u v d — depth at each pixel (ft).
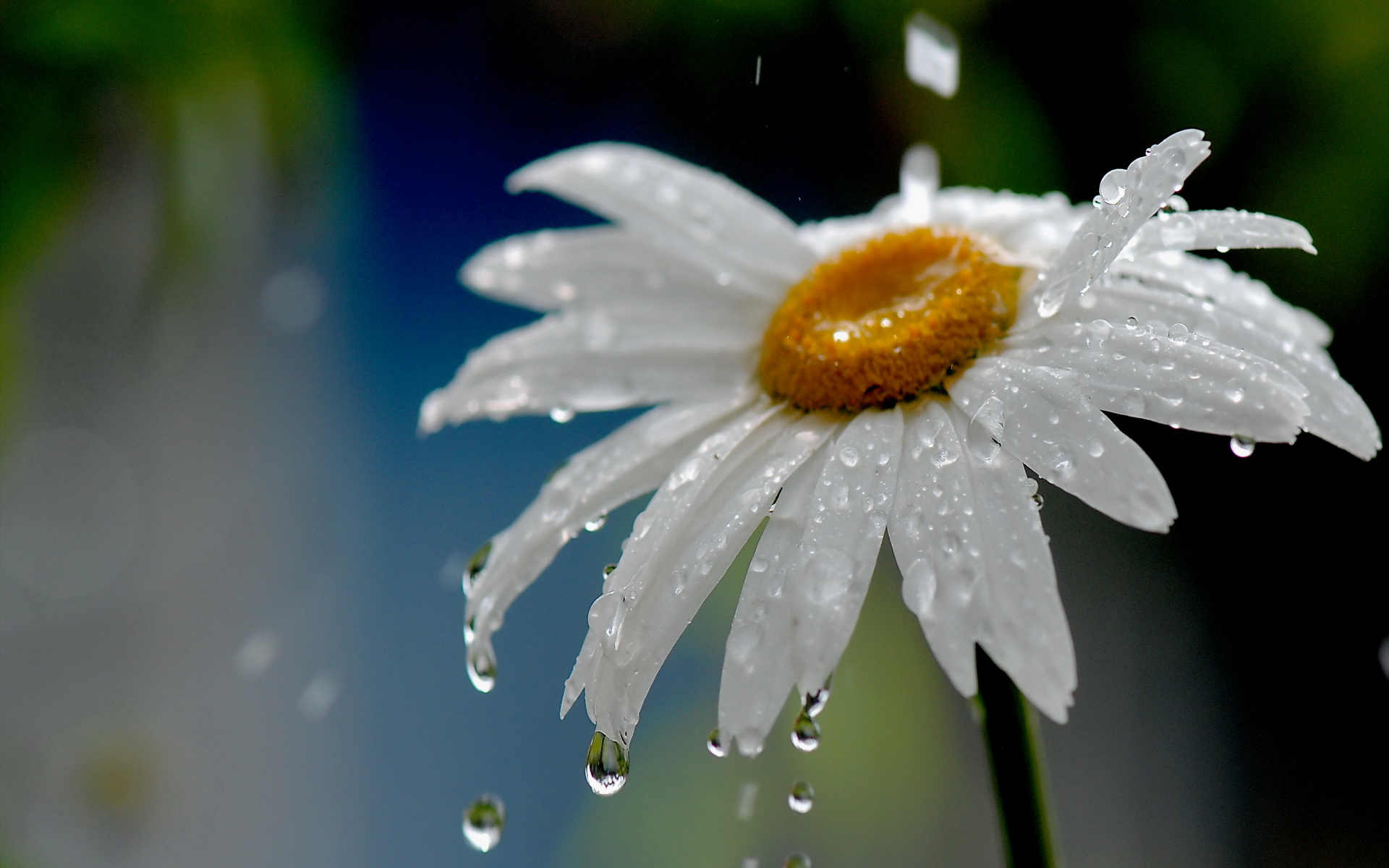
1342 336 1.07
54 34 1.01
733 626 0.74
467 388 0.84
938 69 0.95
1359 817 1.18
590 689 0.74
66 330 1.22
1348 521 1.18
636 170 0.86
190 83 1.07
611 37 1.16
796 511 0.75
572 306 0.85
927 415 0.76
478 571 0.79
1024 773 0.74
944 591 0.73
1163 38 1.04
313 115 1.17
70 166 1.05
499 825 0.77
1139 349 0.75
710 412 0.80
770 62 1.11
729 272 0.85
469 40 1.20
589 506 0.78
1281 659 1.23
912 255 0.81
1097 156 1.05
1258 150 1.04
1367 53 1.00
